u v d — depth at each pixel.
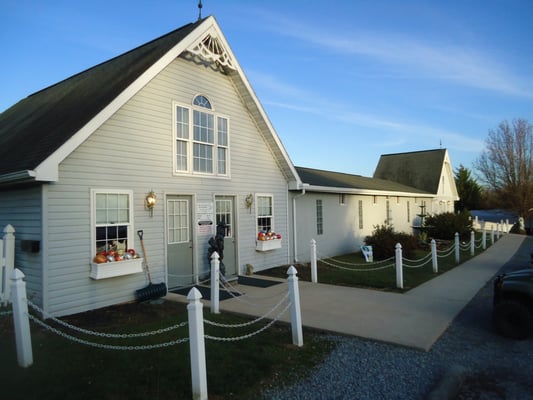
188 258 10.05
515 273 6.69
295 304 5.78
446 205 33.69
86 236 7.70
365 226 20.08
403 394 4.28
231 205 11.59
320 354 5.42
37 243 7.16
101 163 7.98
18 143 8.92
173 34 10.89
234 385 4.45
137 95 8.75
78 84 11.75
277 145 12.75
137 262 8.26
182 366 4.89
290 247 14.15
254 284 10.35
